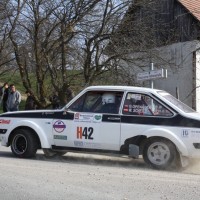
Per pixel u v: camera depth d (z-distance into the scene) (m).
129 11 18.45
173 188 7.48
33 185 7.52
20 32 19.66
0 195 6.84
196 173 9.18
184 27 24.78
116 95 9.91
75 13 17.94
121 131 9.64
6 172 8.60
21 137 10.58
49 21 18.59
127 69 18.30
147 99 9.66
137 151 9.48
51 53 19.09
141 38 18.59
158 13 21.77
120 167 9.65
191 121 9.20
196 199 6.75
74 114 10.08
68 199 6.62
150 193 7.08
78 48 18.92
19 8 18.80
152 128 9.39
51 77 18.84
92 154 10.79
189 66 24.53
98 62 18.34
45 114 10.39
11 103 18.53
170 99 9.79
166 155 9.30
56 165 9.65
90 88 10.16
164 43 22.62
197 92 24.56
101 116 9.84
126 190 7.25
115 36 18.09
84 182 7.80
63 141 10.15
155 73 14.37
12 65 22.73
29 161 10.10
